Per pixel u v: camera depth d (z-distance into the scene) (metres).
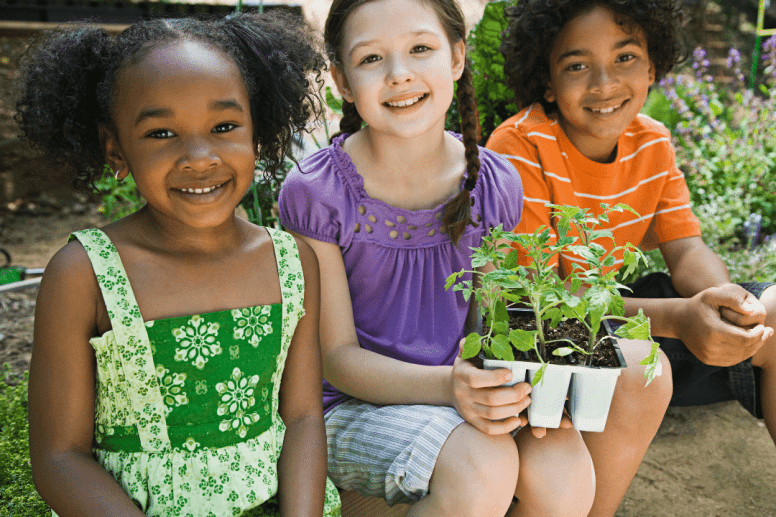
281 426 1.53
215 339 1.39
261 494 1.41
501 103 2.75
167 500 1.35
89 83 1.40
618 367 1.40
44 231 5.29
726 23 6.65
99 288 1.34
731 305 1.79
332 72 1.81
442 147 1.83
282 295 1.49
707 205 3.49
